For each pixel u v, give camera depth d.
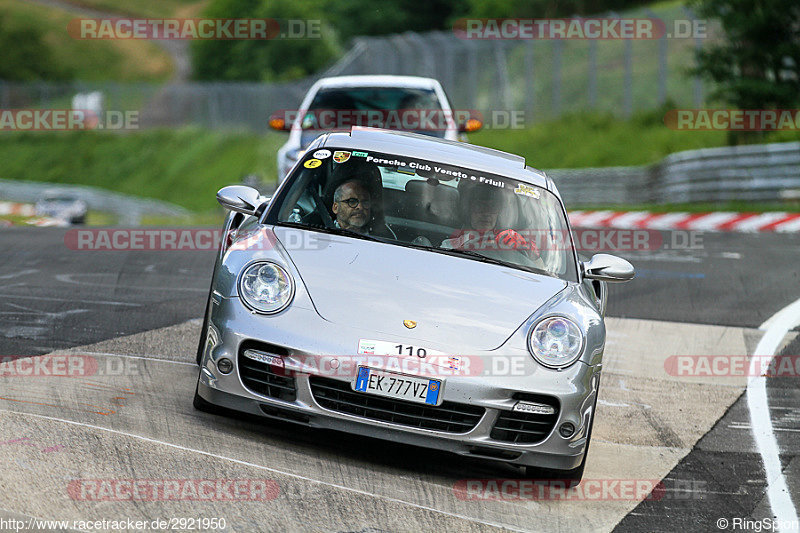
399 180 20.31
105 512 13.14
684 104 120.25
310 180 20.22
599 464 19.09
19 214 132.00
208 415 18.05
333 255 18.23
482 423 16.53
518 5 172.75
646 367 27.34
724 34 94.38
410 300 17.34
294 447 17.17
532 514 15.88
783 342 31.09
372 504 15.07
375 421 16.39
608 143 116.56
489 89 127.12
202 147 196.75
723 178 76.75
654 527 15.94
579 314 17.95
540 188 21.22
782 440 21.41
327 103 42.16
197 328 26.17
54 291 30.33
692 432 21.67
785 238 59.88
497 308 17.61
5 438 15.34
